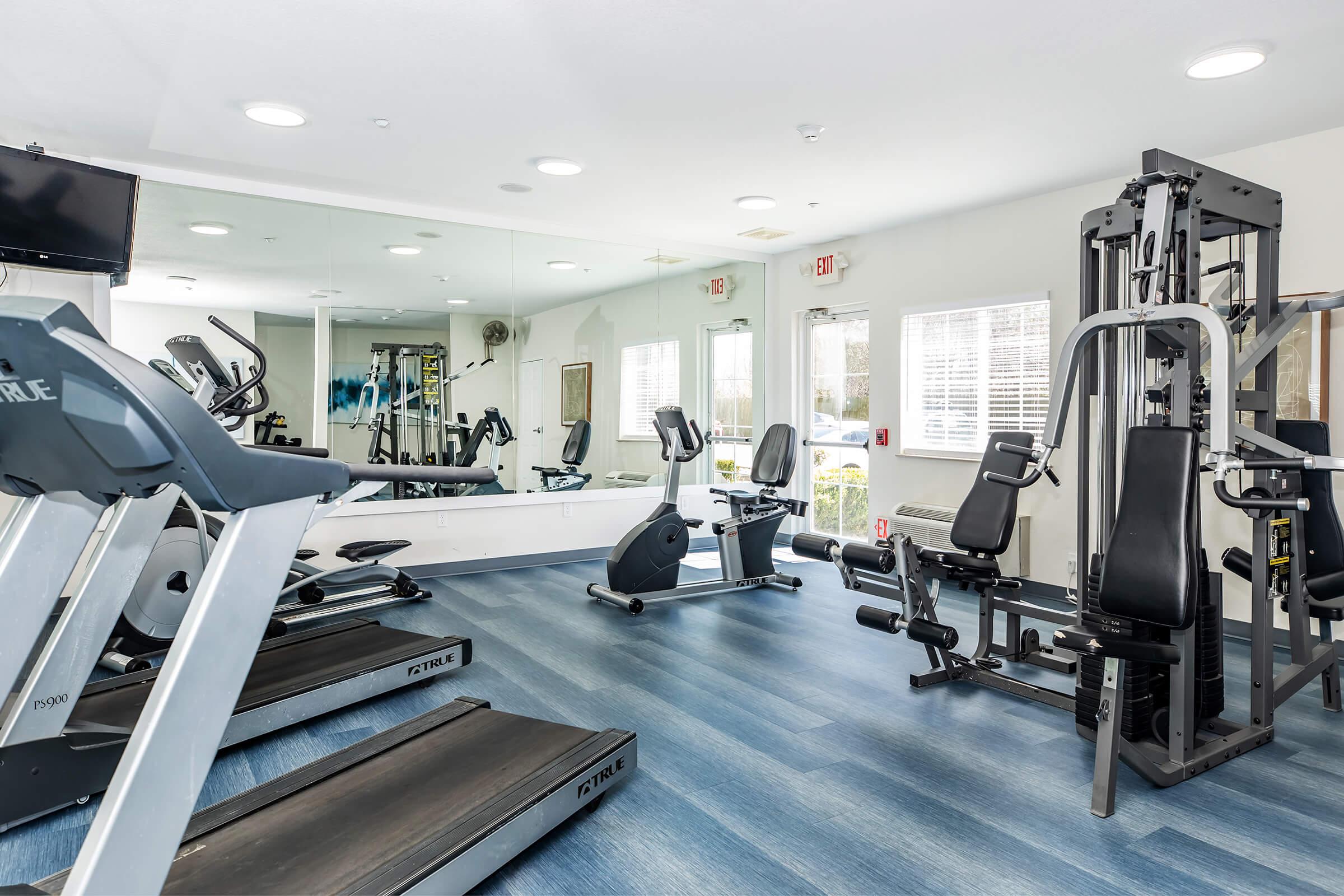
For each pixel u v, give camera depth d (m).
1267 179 3.69
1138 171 4.11
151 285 4.29
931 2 2.38
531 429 5.53
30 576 1.60
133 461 1.14
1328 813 2.20
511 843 1.81
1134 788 2.35
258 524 1.28
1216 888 1.84
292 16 2.49
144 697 2.62
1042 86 3.01
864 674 3.36
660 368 6.09
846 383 6.12
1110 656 2.16
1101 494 2.81
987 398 4.92
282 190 4.51
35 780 2.07
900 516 5.23
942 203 4.80
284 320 4.65
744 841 2.03
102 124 3.48
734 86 3.03
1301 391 3.58
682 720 2.83
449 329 5.18
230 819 1.78
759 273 6.55
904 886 1.84
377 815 1.80
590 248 5.70
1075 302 4.43
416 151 3.85
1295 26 2.52
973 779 2.39
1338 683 3.00
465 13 2.47
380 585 4.77
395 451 5.03
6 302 1.00
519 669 3.39
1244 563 2.98
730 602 4.64
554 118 3.38
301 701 2.67
